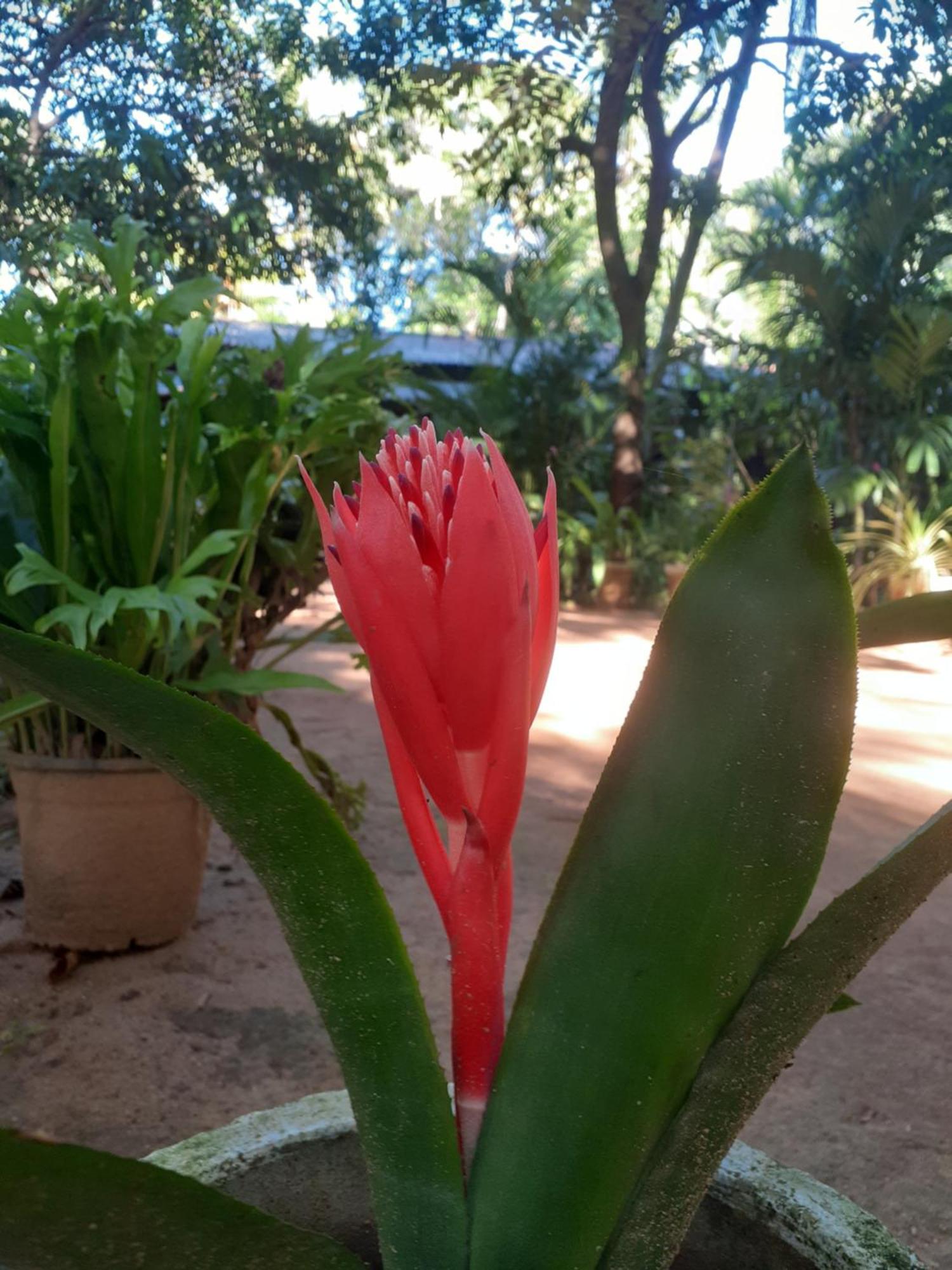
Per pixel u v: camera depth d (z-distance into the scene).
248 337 4.36
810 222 5.44
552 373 5.29
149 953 1.21
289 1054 1.02
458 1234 0.30
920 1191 0.84
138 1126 0.89
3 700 1.16
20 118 3.81
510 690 0.28
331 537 0.29
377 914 0.30
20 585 0.99
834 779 0.30
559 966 0.31
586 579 5.10
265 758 0.28
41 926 1.19
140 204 4.05
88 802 1.15
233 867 1.52
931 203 4.70
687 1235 0.41
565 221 6.22
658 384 5.66
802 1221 0.38
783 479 0.32
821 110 4.86
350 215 4.80
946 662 3.67
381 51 4.52
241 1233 0.28
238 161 4.36
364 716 2.47
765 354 5.00
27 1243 0.27
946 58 4.67
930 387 4.62
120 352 1.23
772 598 0.31
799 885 0.30
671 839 0.31
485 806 0.30
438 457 0.30
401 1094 0.30
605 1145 0.30
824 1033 1.10
